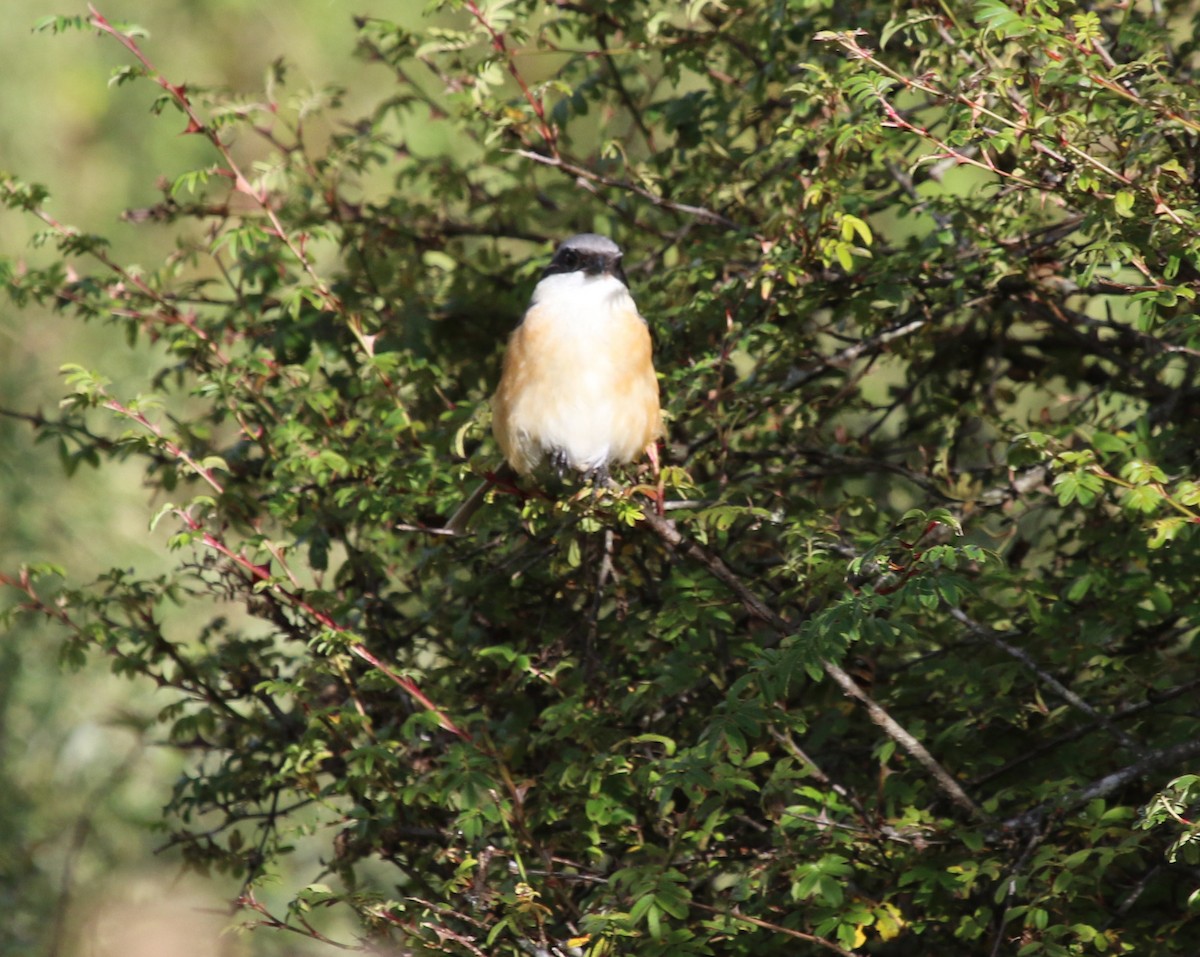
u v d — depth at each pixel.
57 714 13.95
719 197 9.95
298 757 8.53
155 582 9.87
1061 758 7.89
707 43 10.05
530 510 8.18
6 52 19.61
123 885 12.73
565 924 8.15
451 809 8.48
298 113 10.77
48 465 16.02
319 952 11.35
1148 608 8.14
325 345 10.45
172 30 19.98
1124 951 6.99
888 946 8.43
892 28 7.46
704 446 9.30
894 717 8.57
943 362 10.64
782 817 7.51
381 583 10.34
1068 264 8.17
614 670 9.07
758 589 9.08
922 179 9.73
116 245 18.88
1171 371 10.84
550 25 10.39
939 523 7.11
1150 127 7.04
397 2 19.61
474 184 11.46
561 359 9.05
